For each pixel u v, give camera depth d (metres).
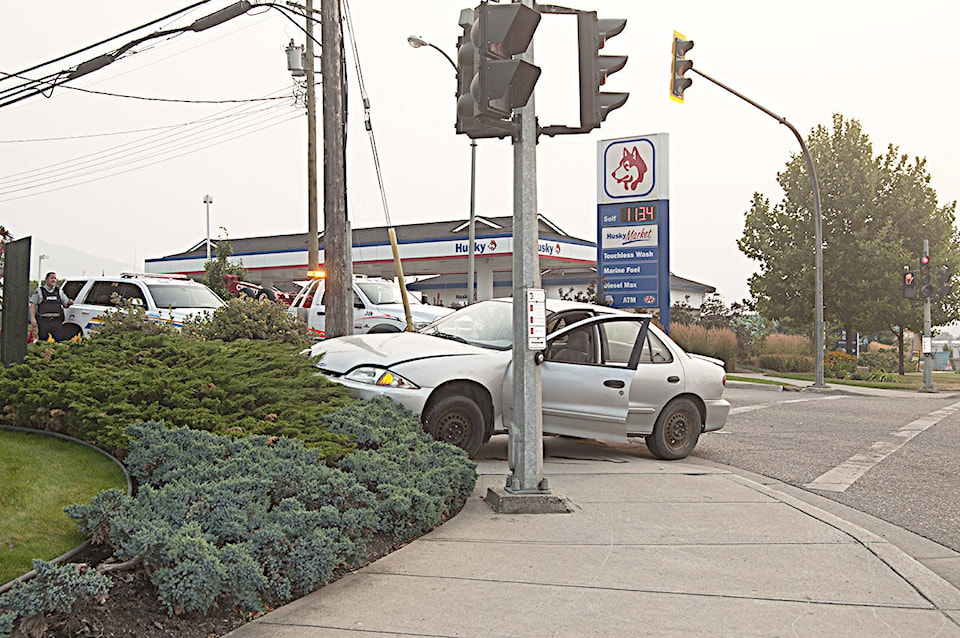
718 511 7.18
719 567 5.62
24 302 8.44
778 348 37.62
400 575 5.34
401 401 8.76
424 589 5.07
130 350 9.70
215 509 5.05
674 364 10.41
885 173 35.59
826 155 35.53
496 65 6.54
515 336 7.36
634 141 22.23
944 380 33.91
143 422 6.77
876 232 34.78
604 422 9.73
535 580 5.27
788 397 21.41
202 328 13.33
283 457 6.28
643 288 22.20
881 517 7.76
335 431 7.49
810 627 4.61
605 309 10.41
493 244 43.88
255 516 5.09
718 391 10.84
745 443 12.31
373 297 19.47
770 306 36.16
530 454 7.23
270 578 4.78
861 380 32.16
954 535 7.12
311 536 5.06
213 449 6.14
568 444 11.45
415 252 46.12
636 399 9.98
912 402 20.70
